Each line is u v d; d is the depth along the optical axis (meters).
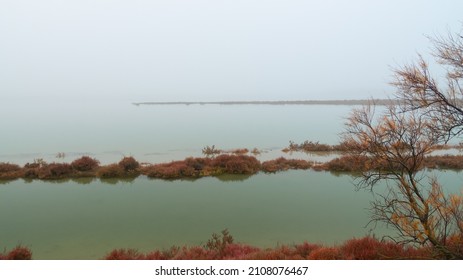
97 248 11.70
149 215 15.25
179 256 9.37
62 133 44.28
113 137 41.50
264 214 15.36
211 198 17.89
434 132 7.31
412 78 6.97
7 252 11.24
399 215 8.44
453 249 7.57
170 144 36.78
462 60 6.39
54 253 11.23
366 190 19.03
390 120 8.19
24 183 20.77
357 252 8.55
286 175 23.19
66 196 18.20
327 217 14.85
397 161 8.30
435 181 8.33
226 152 32.31
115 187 20.06
